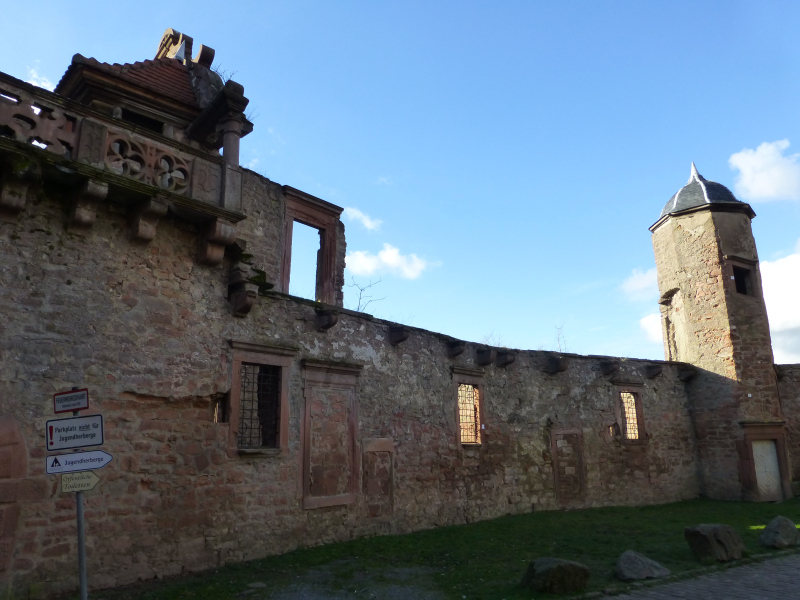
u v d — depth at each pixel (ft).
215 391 28.81
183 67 41.32
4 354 22.63
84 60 33.96
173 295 27.94
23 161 22.65
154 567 25.29
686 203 63.00
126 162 26.21
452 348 43.98
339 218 49.37
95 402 24.59
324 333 35.65
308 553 30.45
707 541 28.58
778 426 57.52
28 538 22.09
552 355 51.11
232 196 29.40
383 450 37.50
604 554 30.66
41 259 24.16
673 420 58.80
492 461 45.06
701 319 60.49
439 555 30.63
